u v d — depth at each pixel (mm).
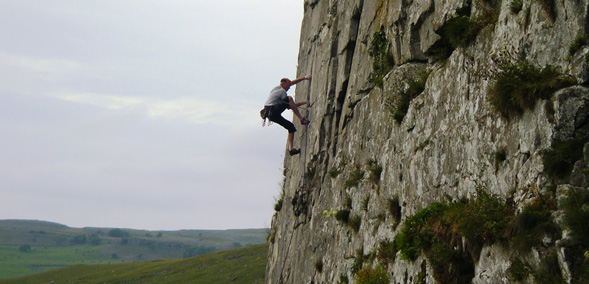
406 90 14508
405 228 11758
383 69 16547
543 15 8922
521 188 8477
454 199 10969
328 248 18859
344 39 20156
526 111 8789
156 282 102500
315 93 22750
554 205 7703
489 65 10320
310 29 25500
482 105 10359
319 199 20922
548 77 8438
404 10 15391
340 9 21422
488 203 9109
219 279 94250
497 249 8656
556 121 8047
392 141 14750
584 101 7785
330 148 20672
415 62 14914
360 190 16734
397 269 12297
